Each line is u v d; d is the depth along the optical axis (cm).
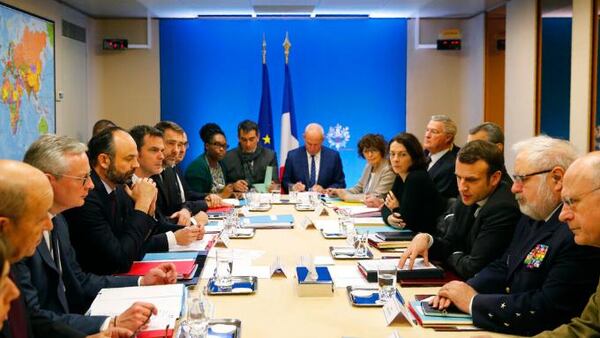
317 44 725
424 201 323
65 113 616
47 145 198
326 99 731
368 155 468
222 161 561
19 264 174
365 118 734
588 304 155
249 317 184
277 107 732
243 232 321
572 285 169
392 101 733
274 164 571
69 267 212
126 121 719
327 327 175
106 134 257
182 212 353
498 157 242
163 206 394
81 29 662
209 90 724
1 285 90
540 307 170
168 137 406
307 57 726
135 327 168
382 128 734
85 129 678
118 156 255
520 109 596
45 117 558
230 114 728
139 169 329
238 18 716
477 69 699
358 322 180
